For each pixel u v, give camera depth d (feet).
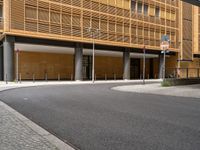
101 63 177.58
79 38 132.26
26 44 121.70
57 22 124.77
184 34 186.80
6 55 114.73
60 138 22.31
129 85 97.60
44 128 26.03
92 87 88.28
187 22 188.96
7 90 72.90
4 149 18.57
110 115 32.96
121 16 150.30
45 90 73.36
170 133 23.70
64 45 130.52
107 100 49.08
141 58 195.93
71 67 162.20
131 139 21.77
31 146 19.29
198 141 21.02
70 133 24.04
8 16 111.45
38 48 135.44
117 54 169.37
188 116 32.32
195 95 58.80
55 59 155.53
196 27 192.65
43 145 19.56
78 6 131.64
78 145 20.30
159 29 171.73
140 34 160.56
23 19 115.14
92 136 22.91
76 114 33.73
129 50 157.69
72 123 28.30
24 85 96.07
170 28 178.60
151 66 197.77
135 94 61.98
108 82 126.31
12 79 117.29
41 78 150.00
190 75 112.16
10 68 115.96
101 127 26.35
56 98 52.21
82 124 27.78
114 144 20.43
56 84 106.32
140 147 19.54
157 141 21.08
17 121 28.81
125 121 29.25
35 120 29.96
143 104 43.47
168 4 177.06
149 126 26.66
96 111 36.09
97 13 139.23
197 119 30.37
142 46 160.97
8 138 21.53
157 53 174.29
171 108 39.04
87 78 169.48
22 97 53.98
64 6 126.72
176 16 182.50
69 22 128.88
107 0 143.74
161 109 38.01
